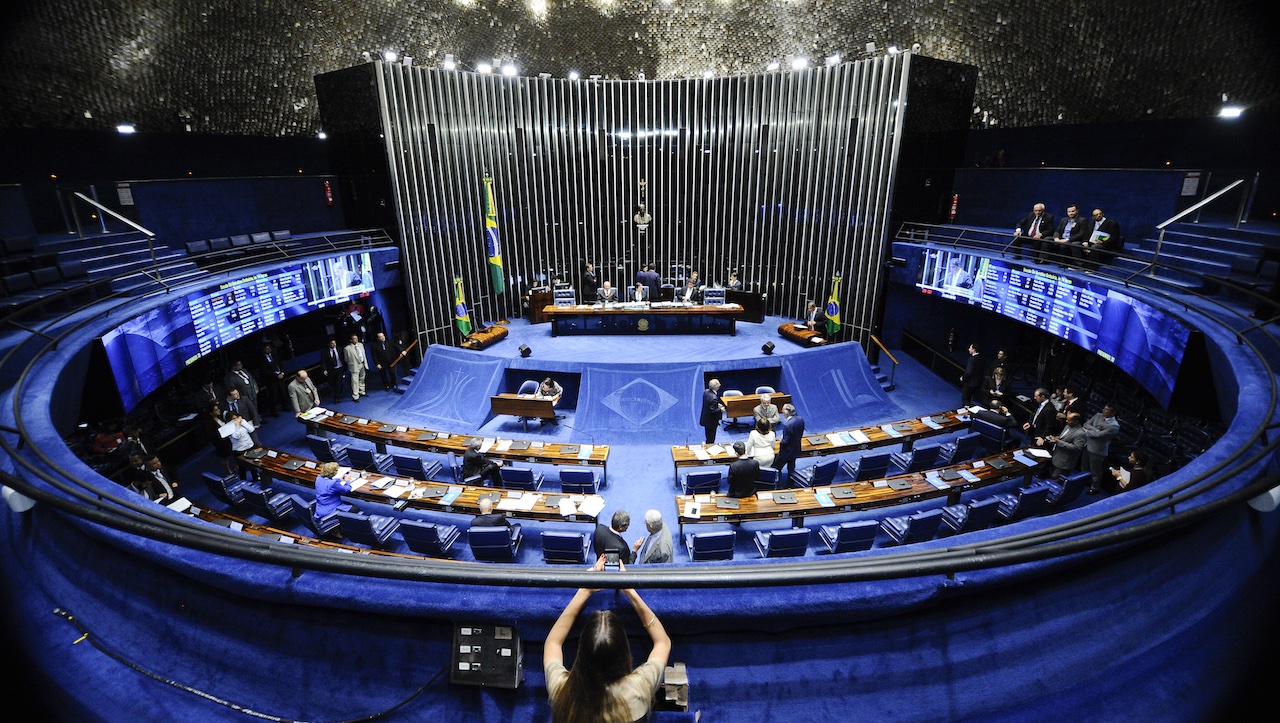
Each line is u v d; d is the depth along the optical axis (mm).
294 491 10078
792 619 2508
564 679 1760
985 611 2727
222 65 15344
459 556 8359
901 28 16719
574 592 2535
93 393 7992
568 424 12961
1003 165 15039
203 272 11438
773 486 9672
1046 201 13438
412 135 15547
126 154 14047
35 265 9469
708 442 11555
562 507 8141
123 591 3076
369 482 8875
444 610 2498
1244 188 9930
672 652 2537
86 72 13367
